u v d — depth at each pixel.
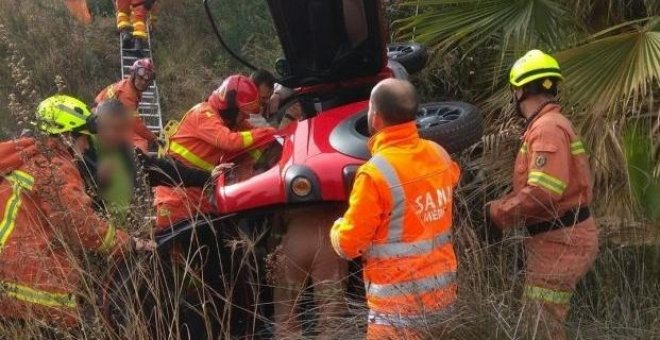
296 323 3.68
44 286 3.41
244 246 3.96
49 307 3.43
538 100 3.92
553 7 5.55
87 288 3.33
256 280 4.11
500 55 5.66
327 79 4.69
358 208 3.19
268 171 3.97
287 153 4.03
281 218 4.08
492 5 5.60
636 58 5.02
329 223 3.91
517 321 3.32
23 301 3.41
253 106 4.77
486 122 5.71
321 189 3.75
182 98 9.60
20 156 3.49
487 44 6.08
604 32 5.30
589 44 5.15
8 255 3.41
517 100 4.00
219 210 3.97
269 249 4.12
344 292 3.70
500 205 3.87
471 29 5.58
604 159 4.83
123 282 3.45
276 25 4.64
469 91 6.26
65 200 3.41
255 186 3.88
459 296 3.40
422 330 3.23
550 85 3.89
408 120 3.29
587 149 4.89
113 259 3.54
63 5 11.22
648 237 4.36
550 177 3.72
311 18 4.48
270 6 4.57
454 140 4.05
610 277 4.07
